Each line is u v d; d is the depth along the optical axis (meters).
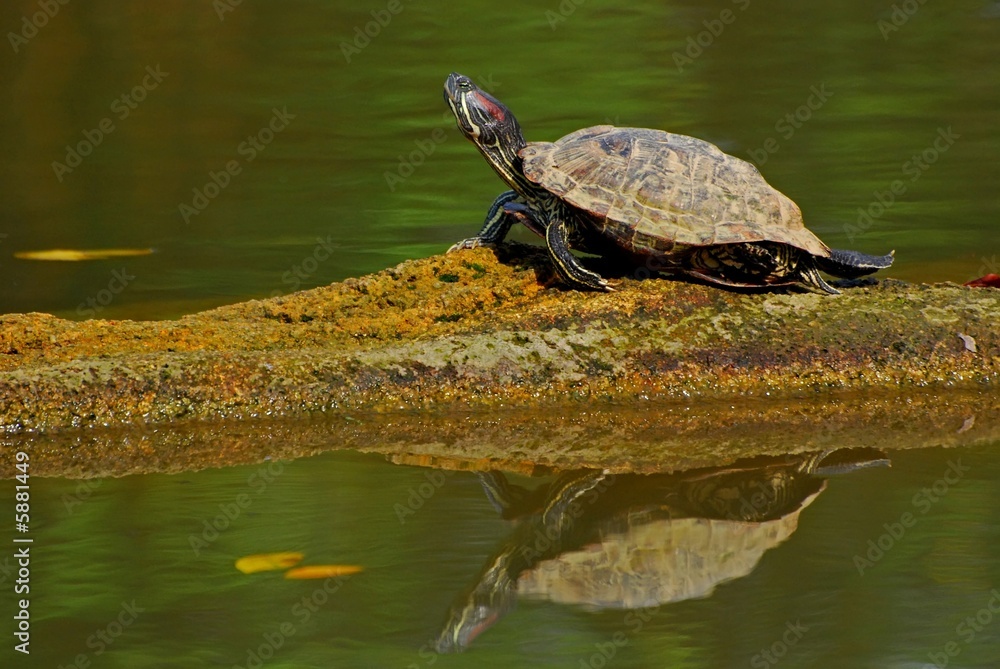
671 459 15.98
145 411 16.70
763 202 17.73
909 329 18.17
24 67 39.03
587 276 18.16
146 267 23.47
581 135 18.62
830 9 46.53
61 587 12.37
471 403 17.31
